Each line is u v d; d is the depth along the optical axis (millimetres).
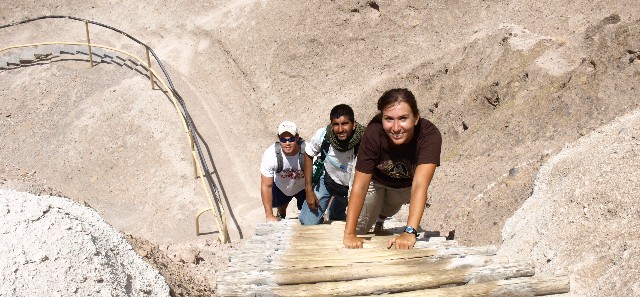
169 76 17000
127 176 15406
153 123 16188
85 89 17578
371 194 5027
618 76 8820
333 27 16359
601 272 4074
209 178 13438
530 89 10047
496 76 10789
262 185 7090
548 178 6062
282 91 16344
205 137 15805
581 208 4734
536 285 4031
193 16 18281
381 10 15984
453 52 13664
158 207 14422
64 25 19281
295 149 6844
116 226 14094
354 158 6043
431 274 4176
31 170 15961
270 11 17188
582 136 7559
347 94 15648
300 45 16500
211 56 17453
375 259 4574
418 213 4605
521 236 5273
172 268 7246
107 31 18875
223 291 4145
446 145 11477
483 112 10977
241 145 15719
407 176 4766
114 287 4969
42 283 4547
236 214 13867
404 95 4234
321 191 6590
